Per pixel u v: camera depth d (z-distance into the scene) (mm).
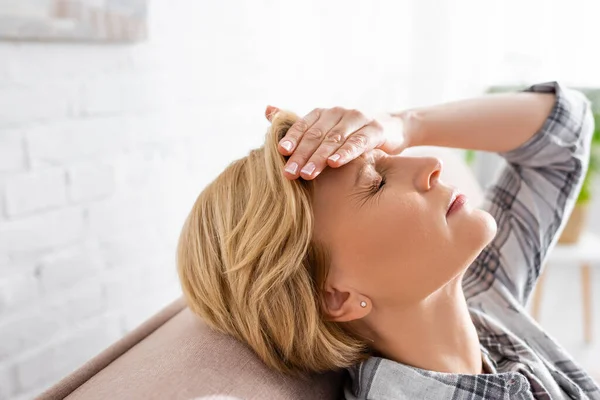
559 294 2572
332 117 768
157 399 605
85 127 1228
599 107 2314
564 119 1053
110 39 1209
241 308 728
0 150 1078
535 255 1066
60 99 1167
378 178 744
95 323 1328
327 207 731
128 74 1306
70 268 1246
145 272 1441
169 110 1430
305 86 1954
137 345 793
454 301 791
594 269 2812
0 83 1059
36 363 1208
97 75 1235
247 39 1655
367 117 781
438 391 762
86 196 1253
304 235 714
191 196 1545
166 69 1401
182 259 799
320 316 763
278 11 1763
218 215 761
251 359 724
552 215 1068
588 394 922
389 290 736
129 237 1377
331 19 2027
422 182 735
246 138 1714
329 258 736
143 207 1401
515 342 915
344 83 2166
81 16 1140
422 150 1601
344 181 737
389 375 773
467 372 819
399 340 785
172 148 1457
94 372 756
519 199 1084
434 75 2605
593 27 2412
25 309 1171
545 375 856
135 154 1356
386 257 716
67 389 715
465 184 1548
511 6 2516
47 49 1128
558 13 2455
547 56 2506
